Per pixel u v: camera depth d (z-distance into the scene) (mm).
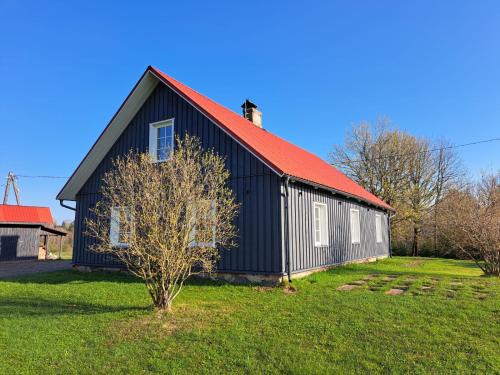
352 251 15469
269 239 9891
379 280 10398
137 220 7168
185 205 7180
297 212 10766
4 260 24375
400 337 5473
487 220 11789
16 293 9461
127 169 9055
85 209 14203
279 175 9562
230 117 13555
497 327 5809
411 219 29781
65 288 9969
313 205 11953
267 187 10117
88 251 13844
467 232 12438
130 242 7031
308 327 6000
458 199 18594
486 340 5332
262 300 7922
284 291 8828
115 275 12430
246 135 11523
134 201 7215
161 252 6980
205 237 7605
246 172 10531
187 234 7109
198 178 8406
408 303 7215
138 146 13062
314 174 12844
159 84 12922
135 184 8320
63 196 14414
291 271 10023
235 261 10352
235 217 10531
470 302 7246
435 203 30031
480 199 13922
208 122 11523
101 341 5680
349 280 10383
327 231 12914
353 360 4801
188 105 12102
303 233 11023
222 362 4879
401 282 10031
